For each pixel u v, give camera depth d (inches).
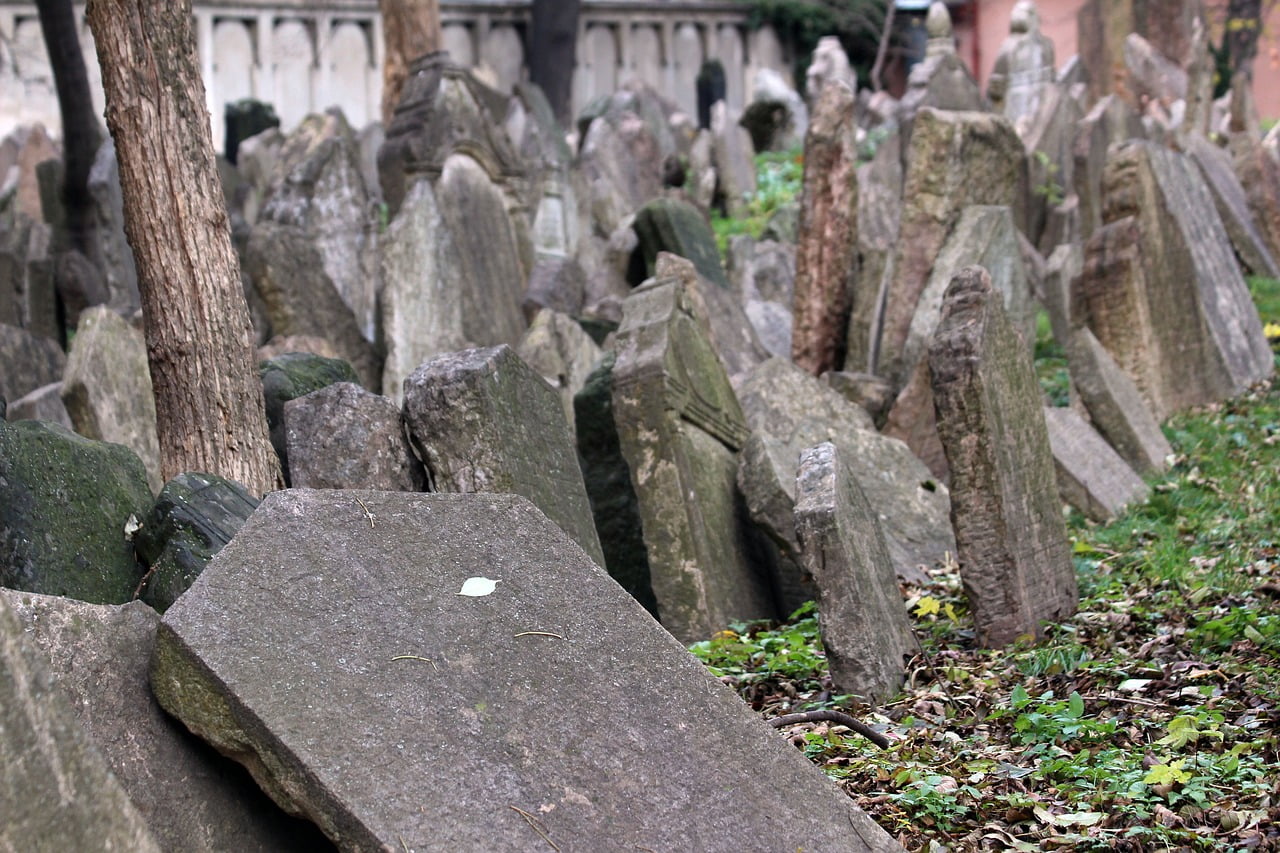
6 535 191.6
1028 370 290.7
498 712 141.3
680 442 304.5
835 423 370.9
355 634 142.6
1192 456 408.5
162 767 136.3
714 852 137.0
